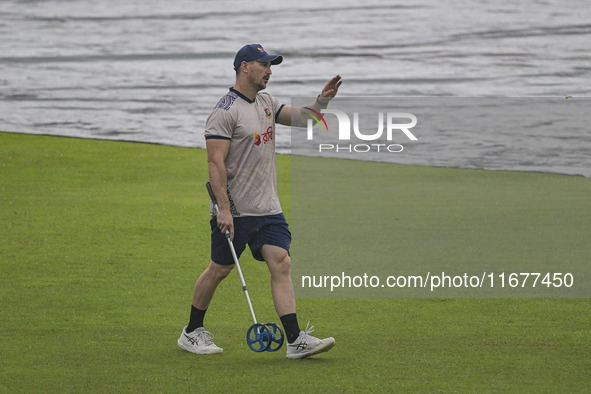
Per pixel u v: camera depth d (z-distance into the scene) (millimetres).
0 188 42875
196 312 17719
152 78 87125
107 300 22484
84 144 57906
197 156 54438
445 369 16219
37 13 110062
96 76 87562
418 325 20062
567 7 108125
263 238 17438
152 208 37500
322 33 105062
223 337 19062
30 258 27688
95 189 43031
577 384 15188
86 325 19906
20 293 23125
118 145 57875
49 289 23641
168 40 102812
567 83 83188
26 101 76000
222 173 17141
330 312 21562
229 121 17125
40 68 90250
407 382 15352
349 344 18359
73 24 107312
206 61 94562
